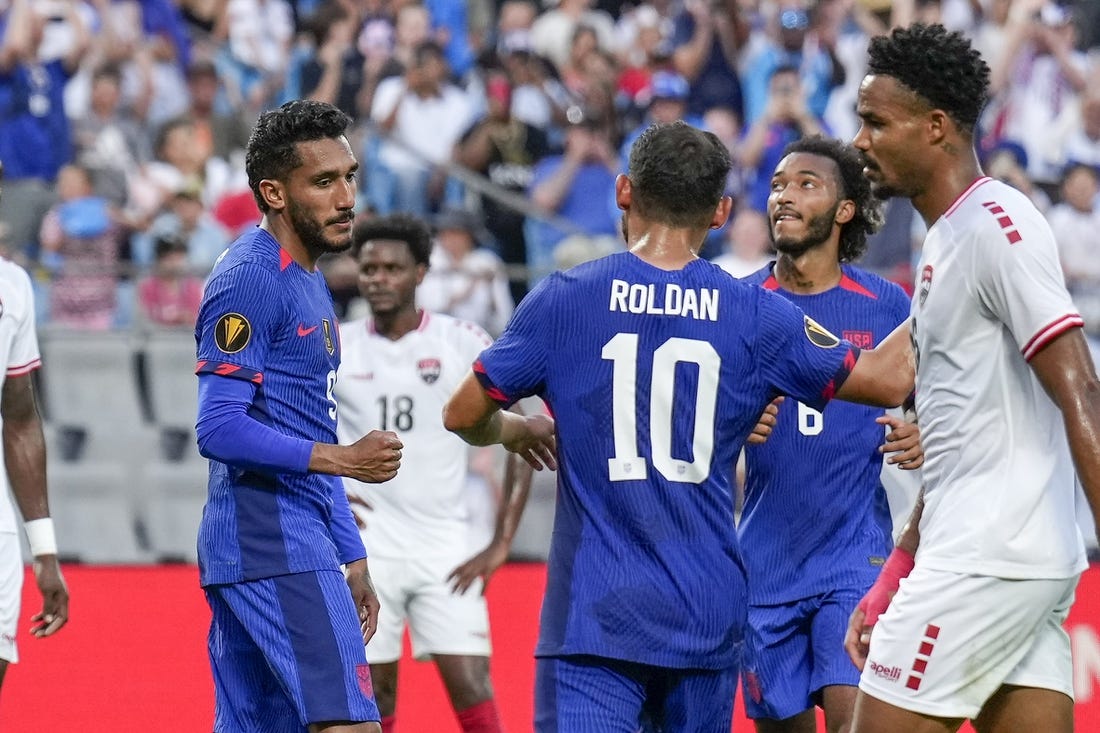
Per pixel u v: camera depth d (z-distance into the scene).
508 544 19.62
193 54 39.88
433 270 31.88
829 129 39.78
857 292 16.64
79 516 29.98
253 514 13.88
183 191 34.53
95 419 30.41
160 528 30.17
